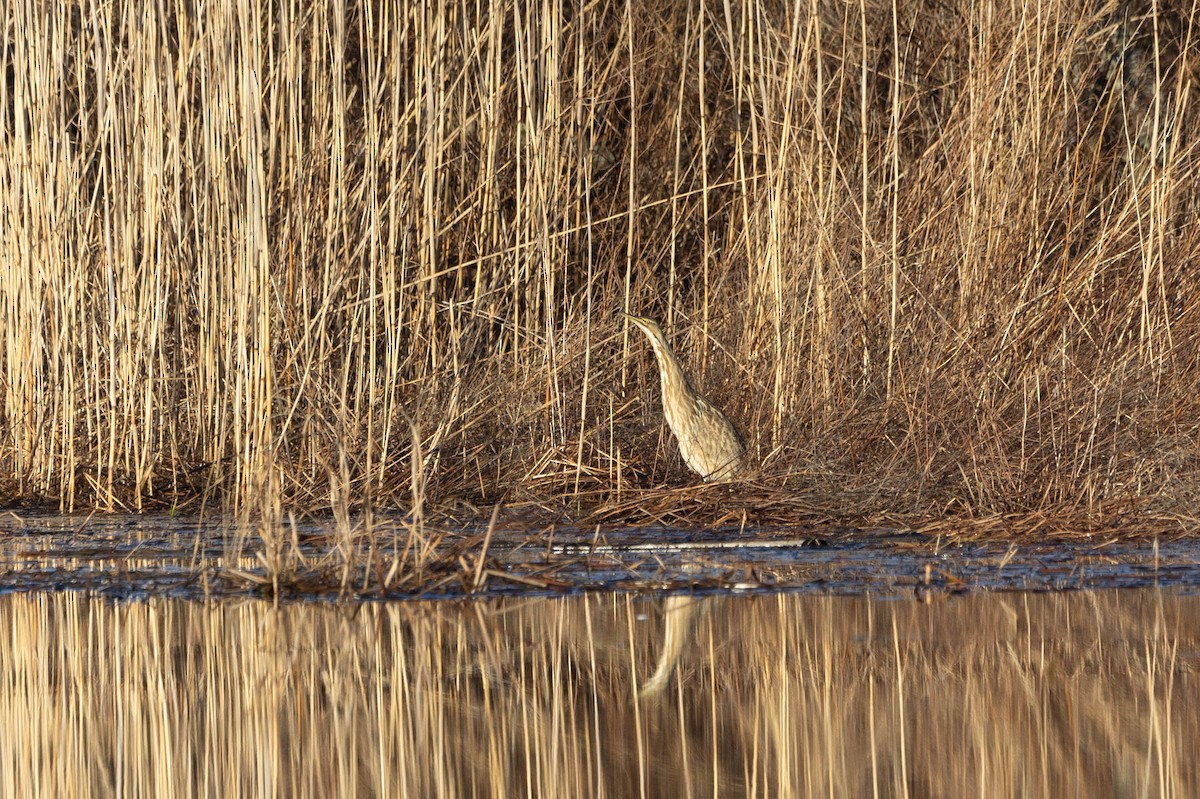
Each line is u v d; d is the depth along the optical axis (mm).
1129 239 29328
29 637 16234
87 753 12398
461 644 15625
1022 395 25828
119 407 28125
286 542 22609
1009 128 30016
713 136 35156
